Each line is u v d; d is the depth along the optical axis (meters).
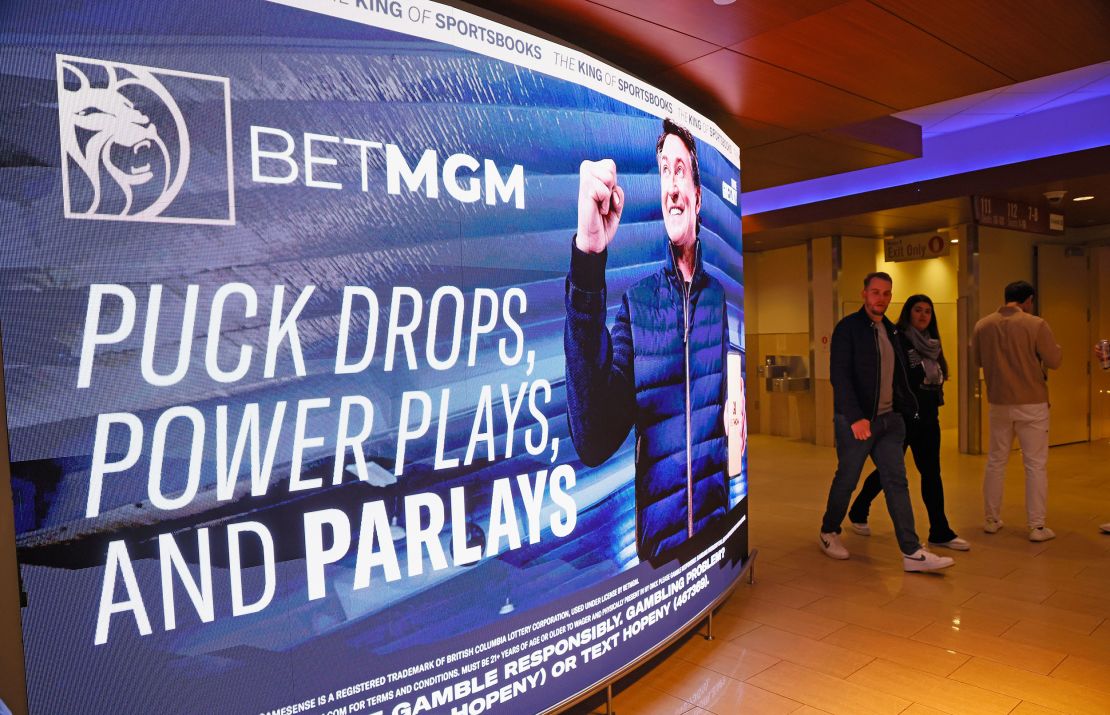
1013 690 3.04
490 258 2.44
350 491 2.10
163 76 1.81
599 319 2.86
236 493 1.90
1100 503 6.39
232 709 1.89
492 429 2.44
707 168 3.70
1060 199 8.10
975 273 9.15
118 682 1.74
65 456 1.68
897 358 4.63
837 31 3.58
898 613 3.92
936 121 7.40
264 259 1.95
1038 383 5.24
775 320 11.46
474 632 2.38
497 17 2.48
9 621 1.63
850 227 9.49
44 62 1.67
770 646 3.51
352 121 2.11
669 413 3.29
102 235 1.73
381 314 2.16
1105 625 3.71
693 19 3.38
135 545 1.76
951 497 6.75
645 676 3.21
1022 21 3.60
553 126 2.66
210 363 1.86
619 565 2.94
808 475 7.99
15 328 1.63
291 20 2.01
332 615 2.06
